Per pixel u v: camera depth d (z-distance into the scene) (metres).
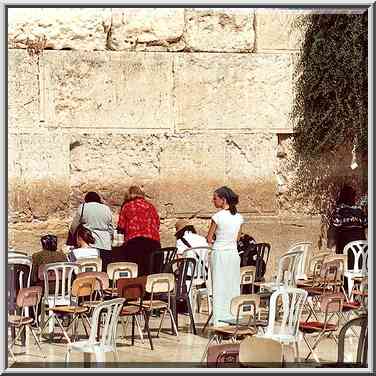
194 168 21.20
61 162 20.58
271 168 21.34
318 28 21.08
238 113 21.34
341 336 12.87
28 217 20.25
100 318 15.82
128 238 18.75
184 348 15.40
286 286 16.66
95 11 20.72
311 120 21.25
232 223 16.34
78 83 20.73
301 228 21.12
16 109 20.36
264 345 10.66
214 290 16.31
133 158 21.02
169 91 21.14
